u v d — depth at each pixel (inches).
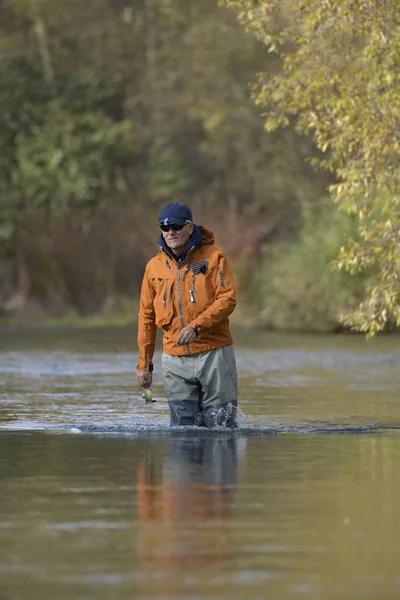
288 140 3634.4
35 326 3026.6
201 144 3705.7
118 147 3550.7
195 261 879.7
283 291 2812.5
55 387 1310.3
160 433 875.4
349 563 458.9
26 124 3457.2
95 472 684.1
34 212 3479.3
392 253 1085.8
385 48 1093.8
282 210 3627.0
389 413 1021.8
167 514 553.9
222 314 874.1
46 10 3671.3
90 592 418.9
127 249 3563.0
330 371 1561.3
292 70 1181.7
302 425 927.7
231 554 473.4
